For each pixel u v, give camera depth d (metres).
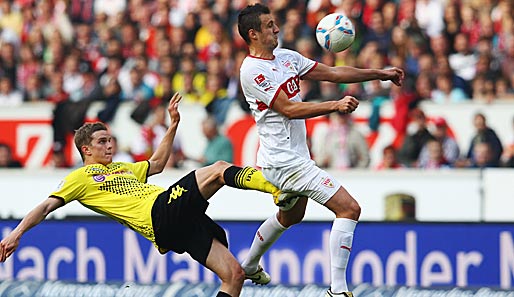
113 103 41.66
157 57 43.62
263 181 21.58
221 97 40.97
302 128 21.34
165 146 24.39
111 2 45.53
